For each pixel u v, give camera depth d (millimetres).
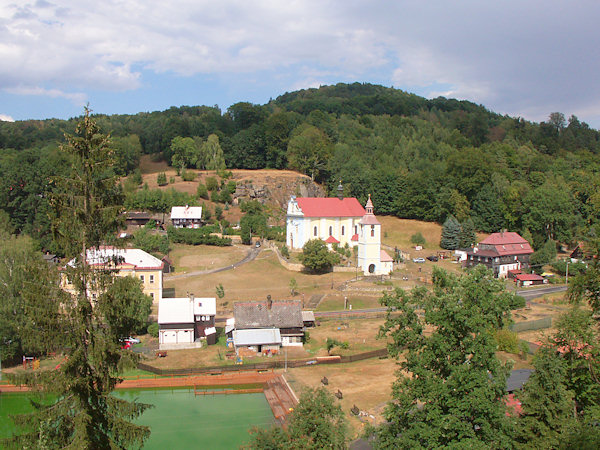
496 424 39094
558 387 41625
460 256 150875
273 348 85750
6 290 78812
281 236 160750
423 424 39062
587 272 52594
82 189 39656
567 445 38562
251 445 44125
